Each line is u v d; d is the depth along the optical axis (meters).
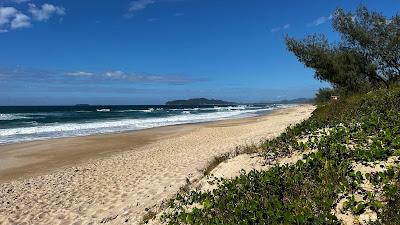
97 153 21.52
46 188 13.32
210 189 8.29
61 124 45.44
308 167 6.84
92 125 42.62
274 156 8.61
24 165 18.88
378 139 7.12
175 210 7.93
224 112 82.19
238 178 7.78
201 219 6.72
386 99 11.88
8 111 100.06
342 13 19.67
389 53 18.62
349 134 7.96
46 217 10.30
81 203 11.13
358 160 6.49
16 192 13.15
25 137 31.11
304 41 21.17
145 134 30.95
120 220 9.14
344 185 5.70
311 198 5.85
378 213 4.86
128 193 11.44
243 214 6.11
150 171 14.07
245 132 25.64
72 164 18.34
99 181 13.50
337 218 5.15
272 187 6.61
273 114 58.62
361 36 19.12
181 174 12.50
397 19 18.62
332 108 15.35
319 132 9.11
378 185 5.52
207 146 19.22
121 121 50.41
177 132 31.45
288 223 5.34
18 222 10.14
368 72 19.27
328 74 20.70
